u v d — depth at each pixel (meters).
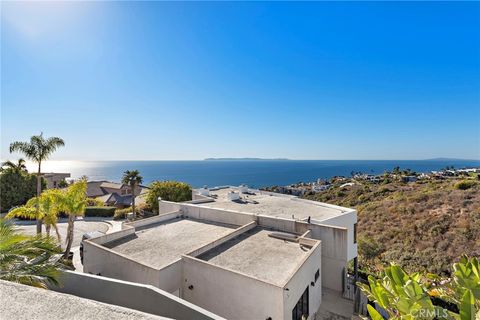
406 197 35.88
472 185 33.94
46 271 6.89
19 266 6.53
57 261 7.98
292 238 13.18
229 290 9.37
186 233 15.00
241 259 11.01
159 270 9.73
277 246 12.43
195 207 18.28
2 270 6.23
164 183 31.97
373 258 22.62
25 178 35.81
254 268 10.19
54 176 54.38
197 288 10.18
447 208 28.91
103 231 27.59
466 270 4.22
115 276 11.20
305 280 10.29
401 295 3.73
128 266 10.70
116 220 33.03
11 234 7.06
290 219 15.37
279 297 8.25
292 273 9.17
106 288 7.34
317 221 14.87
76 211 17.25
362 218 33.56
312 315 11.09
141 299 6.78
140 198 46.81
